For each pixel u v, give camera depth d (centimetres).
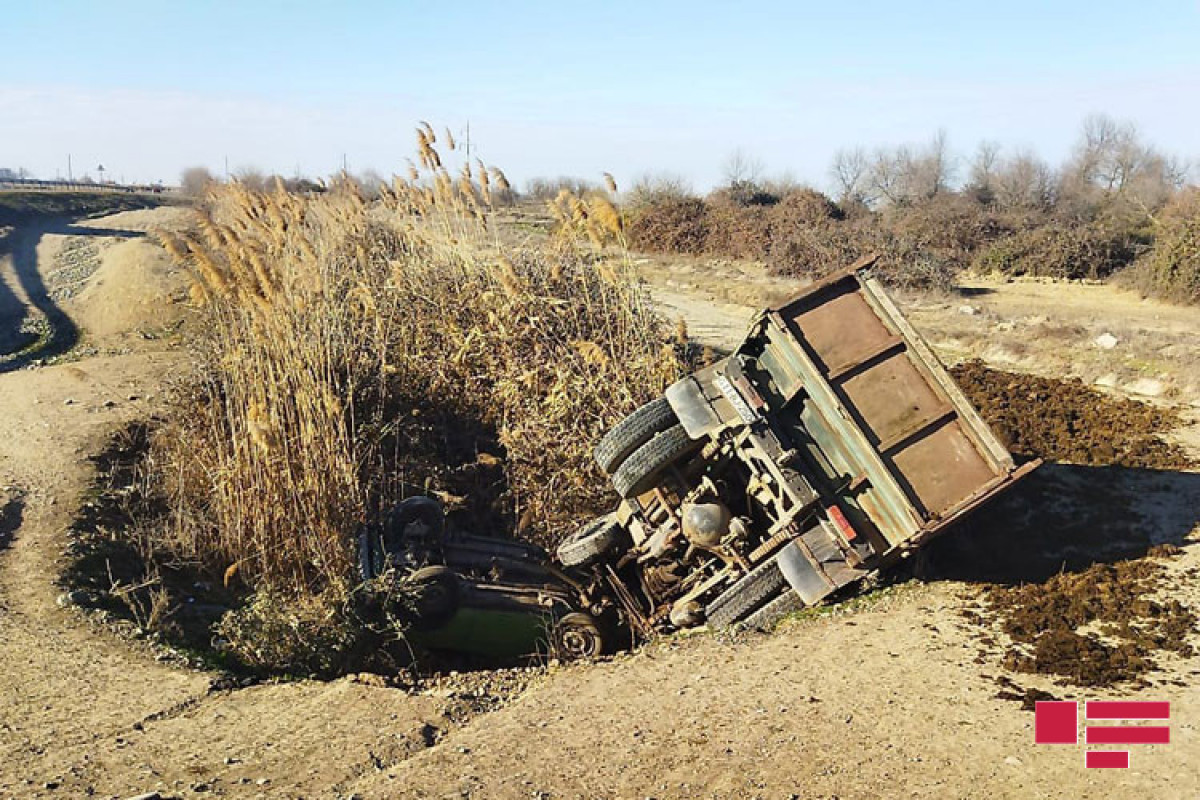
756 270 3225
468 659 919
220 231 1230
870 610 852
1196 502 1048
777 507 839
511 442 1195
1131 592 841
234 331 1175
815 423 857
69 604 868
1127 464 1174
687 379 885
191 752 621
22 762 598
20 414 1421
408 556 952
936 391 841
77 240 3903
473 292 1430
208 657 817
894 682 701
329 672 830
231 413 1060
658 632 898
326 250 1591
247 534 1000
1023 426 1329
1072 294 2756
